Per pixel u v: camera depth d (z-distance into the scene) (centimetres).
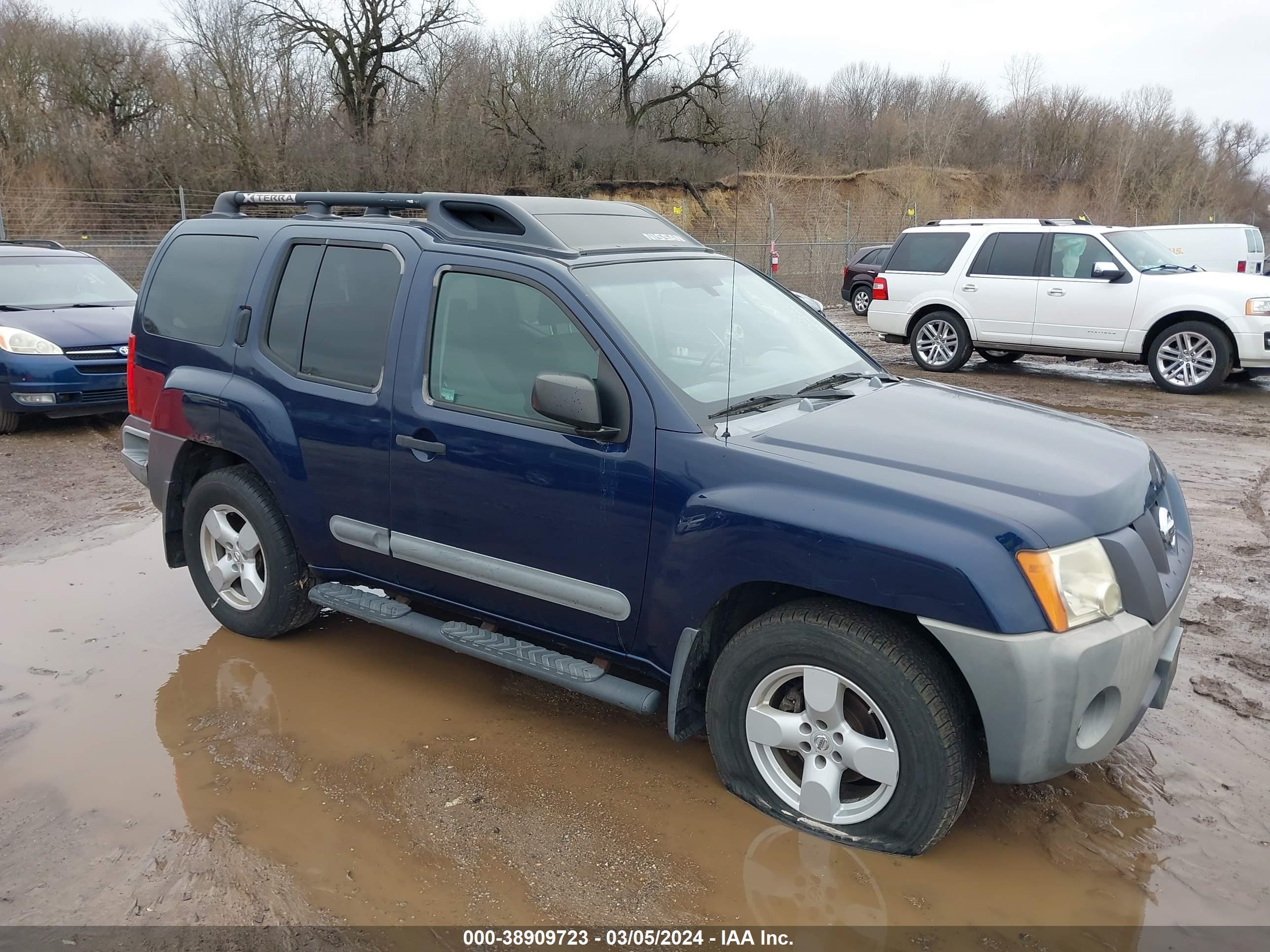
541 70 3591
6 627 463
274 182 3203
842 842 295
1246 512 637
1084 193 4578
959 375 1234
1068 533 267
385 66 3478
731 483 296
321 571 418
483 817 312
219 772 339
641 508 311
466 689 404
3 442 852
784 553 283
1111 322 1117
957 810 279
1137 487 304
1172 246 1766
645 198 3347
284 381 404
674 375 325
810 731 296
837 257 2294
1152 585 281
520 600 351
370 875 284
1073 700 261
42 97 3397
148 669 421
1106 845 297
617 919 266
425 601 389
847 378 386
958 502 269
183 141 3155
